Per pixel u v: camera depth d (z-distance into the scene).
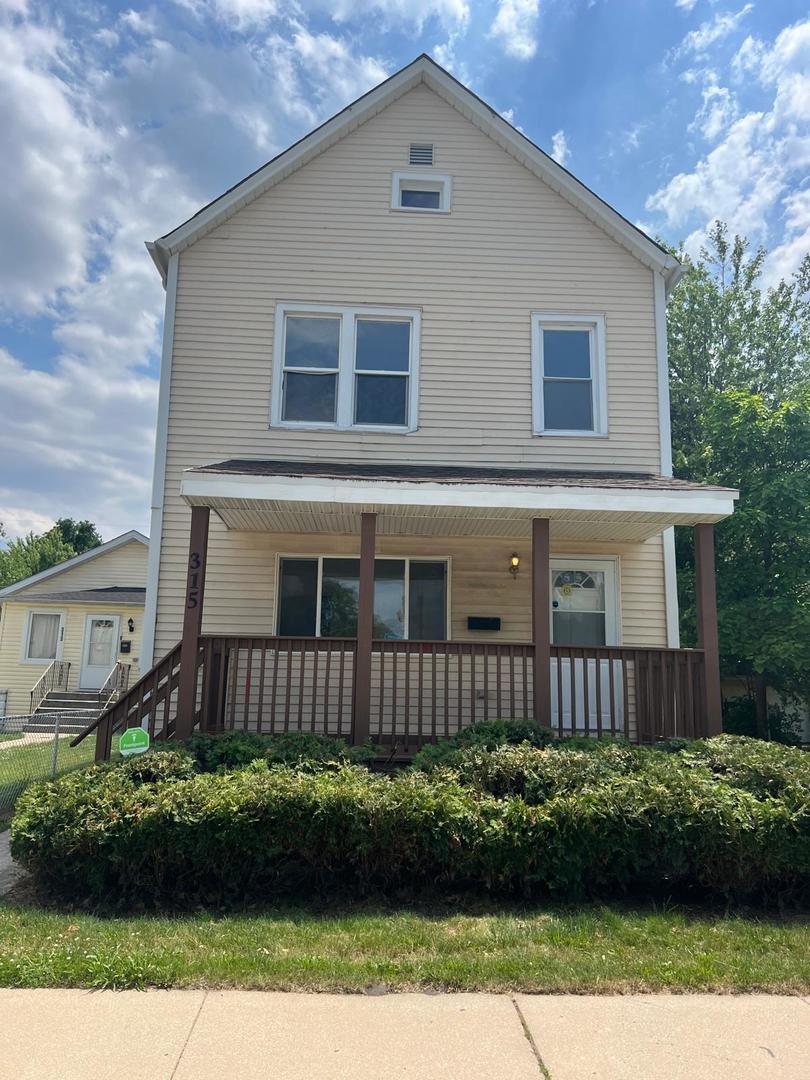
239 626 9.20
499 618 9.43
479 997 3.46
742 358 23.30
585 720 7.51
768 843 4.75
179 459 9.39
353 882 4.94
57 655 21.72
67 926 4.25
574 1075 2.83
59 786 5.35
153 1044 3.00
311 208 10.04
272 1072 2.81
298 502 7.46
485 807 4.97
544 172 10.17
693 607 12.86
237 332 9.73
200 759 6.44
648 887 5.06
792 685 12.74
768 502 12.09
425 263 10.01
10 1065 2.84
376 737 7.77
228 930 4.20
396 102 10.35
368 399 9.79
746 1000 3.47
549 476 8.60
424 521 8.59
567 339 10.07
